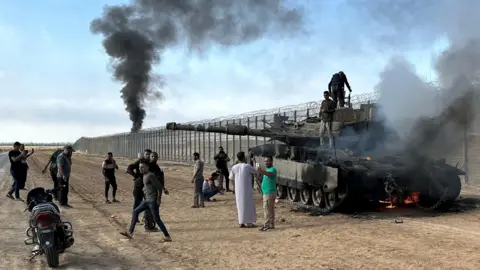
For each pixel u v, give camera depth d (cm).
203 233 1061
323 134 1477
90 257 834
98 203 1642
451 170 1341
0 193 1925
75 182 2536
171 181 2608
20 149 1695
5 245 938
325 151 1410
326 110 1423
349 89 1678
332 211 1348
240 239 983
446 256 784
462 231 1013
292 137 1562
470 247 848
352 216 1273
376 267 723
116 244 941
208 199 1683
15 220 1238
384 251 830
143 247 911
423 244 884
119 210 1457
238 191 1145
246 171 1142
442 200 1347
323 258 789
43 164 4459
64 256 841
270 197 1091
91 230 1106
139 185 1080
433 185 1365
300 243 923
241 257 813
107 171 1653
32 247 918
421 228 1063
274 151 1644
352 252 830
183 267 753
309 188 1450
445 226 1081
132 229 991
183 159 4194
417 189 1359
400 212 1338
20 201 1644
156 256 835
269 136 1586
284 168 1540
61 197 1512
